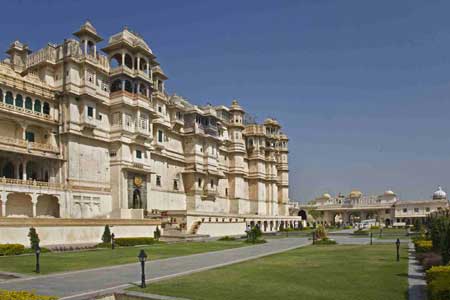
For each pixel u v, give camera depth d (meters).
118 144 56.53
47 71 52.22
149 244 46.53
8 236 35.84
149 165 61.91
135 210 55.47
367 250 36.19
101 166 55.31
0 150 43.97
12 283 18.67
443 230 20.56
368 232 75.12
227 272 21.81
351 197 158.12
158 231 52.69
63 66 52.25
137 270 23.05
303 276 20.16
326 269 22.89
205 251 36.66
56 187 47.94
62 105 51.72
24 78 49.31
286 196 118.38
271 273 21.33
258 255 32.66
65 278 20.06
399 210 142.12
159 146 68.31
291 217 111.44
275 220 101.38
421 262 24.77
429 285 13.22
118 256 31.38
